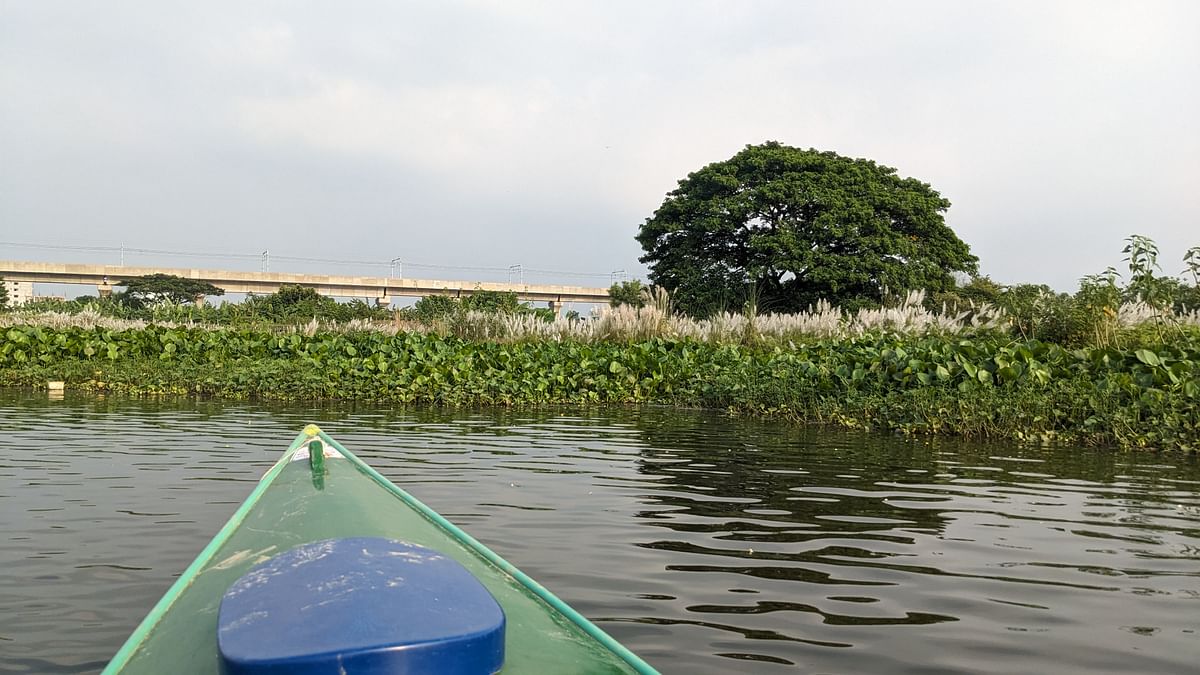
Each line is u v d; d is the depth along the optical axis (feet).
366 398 41.09
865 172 103.65
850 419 31.83
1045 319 47.24
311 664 5.32
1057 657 10.47
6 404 37.04
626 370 44.39
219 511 17.06
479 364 46.78
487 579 8.68
